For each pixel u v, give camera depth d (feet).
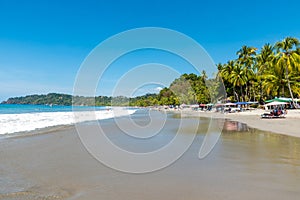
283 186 18.80
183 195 17.39
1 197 17.25
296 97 159.43
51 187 19.42
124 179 21.40
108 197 17.24
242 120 90.74
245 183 19.62
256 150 33.35
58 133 55.57
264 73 167.12
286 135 48.57
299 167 24.25
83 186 19.56
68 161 28.32
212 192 17.80
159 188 18.94
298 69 128.77
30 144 40.52
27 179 21.45
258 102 169.17
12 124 77.20
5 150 35.29
